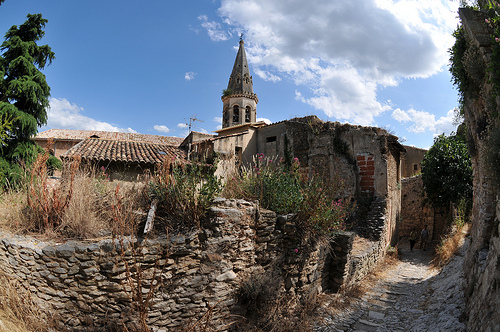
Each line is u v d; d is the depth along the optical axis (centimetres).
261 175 649
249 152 1555
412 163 2550
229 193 637
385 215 1150
